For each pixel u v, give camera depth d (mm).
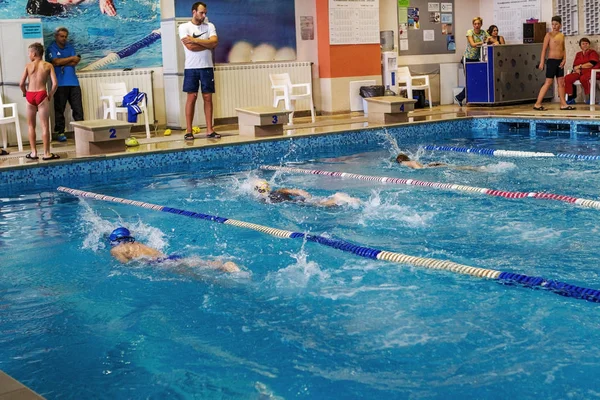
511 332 3652
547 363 3297
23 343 3795
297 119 13578
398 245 5242
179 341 3730
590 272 4477
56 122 11406
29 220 6605
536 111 12969
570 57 14992
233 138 10914
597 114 11758
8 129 10906
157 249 5461
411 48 15422
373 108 12500
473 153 9789
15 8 11312
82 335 3873
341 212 6371
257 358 3494
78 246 5629
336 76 14336
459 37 16078
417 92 15148
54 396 3207
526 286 4289
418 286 4379
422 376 3234
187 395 3162
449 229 5641
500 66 14648
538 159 8898
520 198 6652
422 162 9125
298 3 14133
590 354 3371
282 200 6965
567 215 5949
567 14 14852
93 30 12039
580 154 9031
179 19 12281
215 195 7441
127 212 6820
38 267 5125
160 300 4344
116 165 9469
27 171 8797
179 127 12578
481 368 3281
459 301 4105
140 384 3285
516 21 15742
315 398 3086
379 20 14844
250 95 13625
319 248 5297
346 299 4215
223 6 13258
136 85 12375
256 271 4824
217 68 13172
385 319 3893
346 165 9055
